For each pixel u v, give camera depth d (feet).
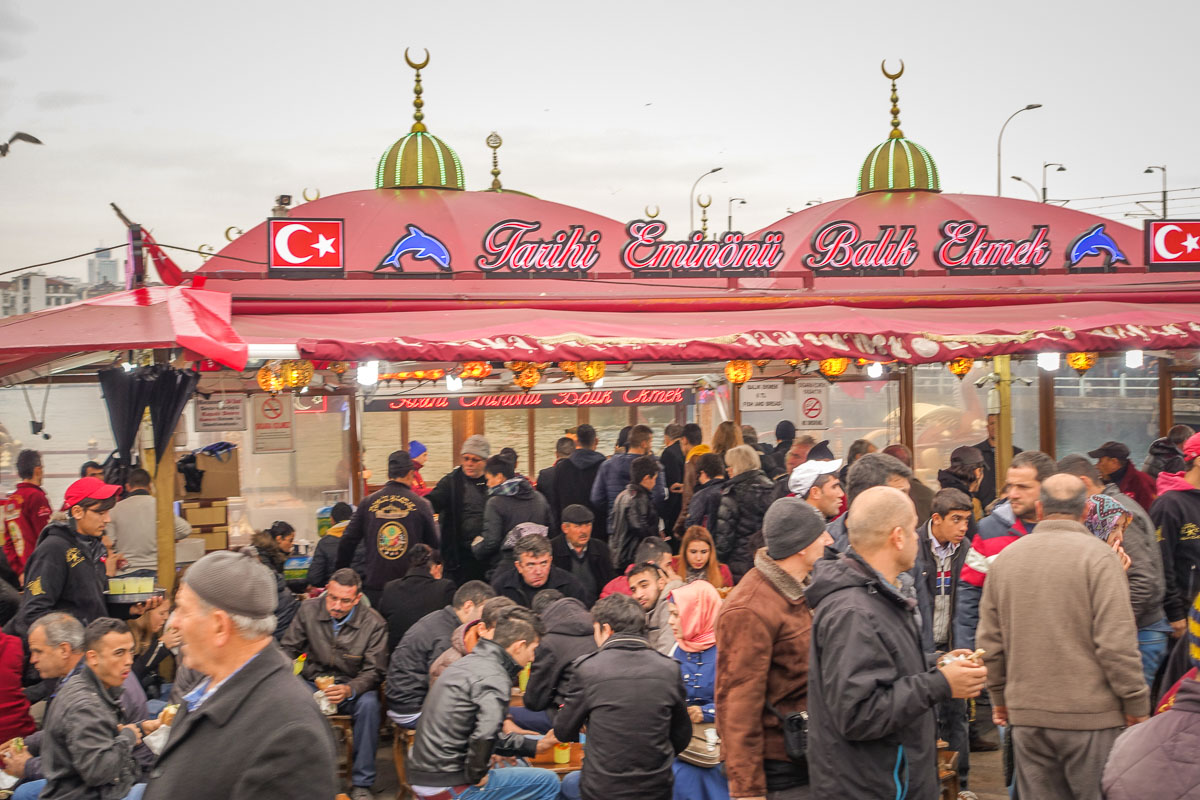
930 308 42.98
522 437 44.96
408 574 25.93
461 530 32.32
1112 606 15.40
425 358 30.42
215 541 35.91
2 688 20.04
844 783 13.17
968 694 12.71
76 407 39.37
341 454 39.40
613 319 37.52
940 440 44.34
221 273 36.86
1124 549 20.70
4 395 38.52
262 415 38.40
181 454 36.60
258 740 9.72
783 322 36.52
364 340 30.25
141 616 24.30
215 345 25.04
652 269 41.65
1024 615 15.99
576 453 35.27
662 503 35.50
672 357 32.55
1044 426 45.65
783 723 14.97
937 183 57.98
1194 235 46.93
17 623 22.85
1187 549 23.09
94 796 17.21
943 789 20.90
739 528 28.25
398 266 39.86
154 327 25.44
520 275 40.86
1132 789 11.00
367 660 23.88
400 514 28.40
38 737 19.99
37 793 18.81
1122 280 47.88
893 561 13.48
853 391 43.86
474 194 51.90
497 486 30.04
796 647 15.12
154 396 27.76
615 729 17.21
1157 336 36.86
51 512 34.17
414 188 51.67
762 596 15.17
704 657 20.58
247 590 10.07
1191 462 23.38
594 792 17.30
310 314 37.78
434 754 19.20
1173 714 11.14
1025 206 56.08
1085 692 15.55
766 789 15.08
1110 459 30.45
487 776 19.61
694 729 19.92
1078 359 38.73
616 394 44.98
